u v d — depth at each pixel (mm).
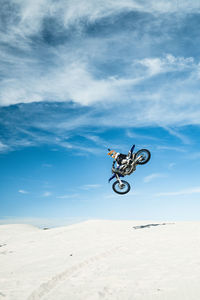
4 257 10133
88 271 7125
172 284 5684
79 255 9195
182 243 9828
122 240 11469
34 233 17219
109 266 7449
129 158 10977
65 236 14117
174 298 4969
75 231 15508
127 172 11062
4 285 6402
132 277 6355
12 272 7605
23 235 16812
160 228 14000
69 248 10773
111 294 5375
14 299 5434
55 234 15336
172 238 10984
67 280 6480
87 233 14359
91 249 10094
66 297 5387
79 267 7648
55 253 10000
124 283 5980
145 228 14406
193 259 7484
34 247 11859
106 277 6488
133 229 14453
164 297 5047
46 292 5773
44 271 7445
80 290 5738
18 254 10555
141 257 8219
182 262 7289
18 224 22891
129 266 7316
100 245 10781
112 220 18812
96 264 7770
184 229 13094
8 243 14227
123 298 5133
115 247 9984
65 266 7812
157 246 9641
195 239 10375
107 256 8711
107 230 14875
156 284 5766
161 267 6988
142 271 6770
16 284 6434
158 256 8180
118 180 11352
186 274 6242
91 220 19422
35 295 5590
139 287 5668
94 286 5918
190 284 5574
